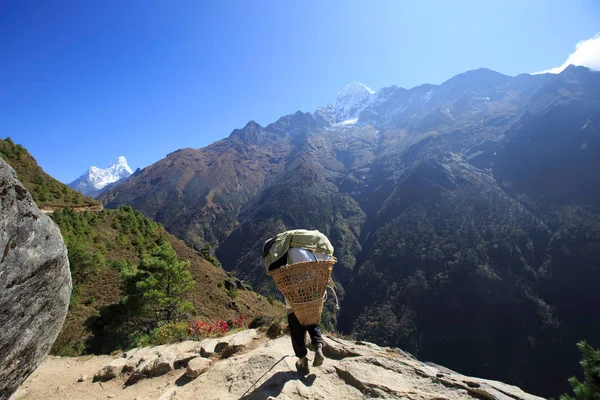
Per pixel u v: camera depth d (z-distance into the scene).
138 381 4.24
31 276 2.20
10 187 2.09
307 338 4.05
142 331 17.30
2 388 2.26
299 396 2.70
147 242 43.53
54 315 2.56
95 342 15.97
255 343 4.61
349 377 2.97
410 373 3.01
